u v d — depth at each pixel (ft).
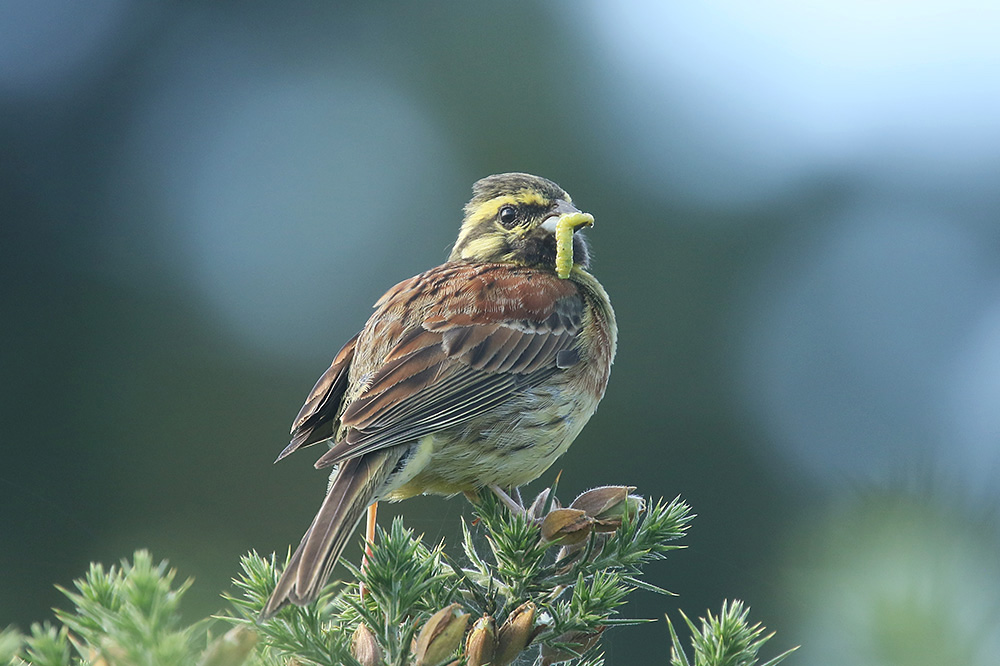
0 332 39.91
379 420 23.57
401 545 15.76
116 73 43.98
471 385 25.36
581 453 39.70
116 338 40.60
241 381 40.42
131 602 12.00
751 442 40.24
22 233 41.34
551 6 44.21
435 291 27.07
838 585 9.73
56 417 39.06
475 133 44.39
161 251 42.27
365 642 15.34
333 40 45.62
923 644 9.16
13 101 42.80
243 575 17.53
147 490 38.34
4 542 35.94
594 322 28.43
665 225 42.27
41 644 12.48
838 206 42.73
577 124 43.91
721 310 41.47
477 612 17.57
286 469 38.45
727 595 36.65
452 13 45.50
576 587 16.60
